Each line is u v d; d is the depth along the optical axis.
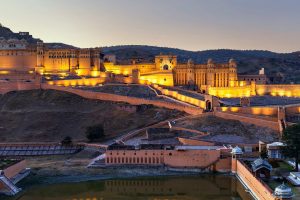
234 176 192.50
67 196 170.62
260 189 151.50
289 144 178.25
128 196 170.12
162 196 169.38
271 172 174.75
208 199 163.75
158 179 191.50
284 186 130.75
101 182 189.12
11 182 177.75
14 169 190.25
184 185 182.50
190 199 164.62
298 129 181.25
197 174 196.75
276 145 198.50
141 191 176.12
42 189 180.00
